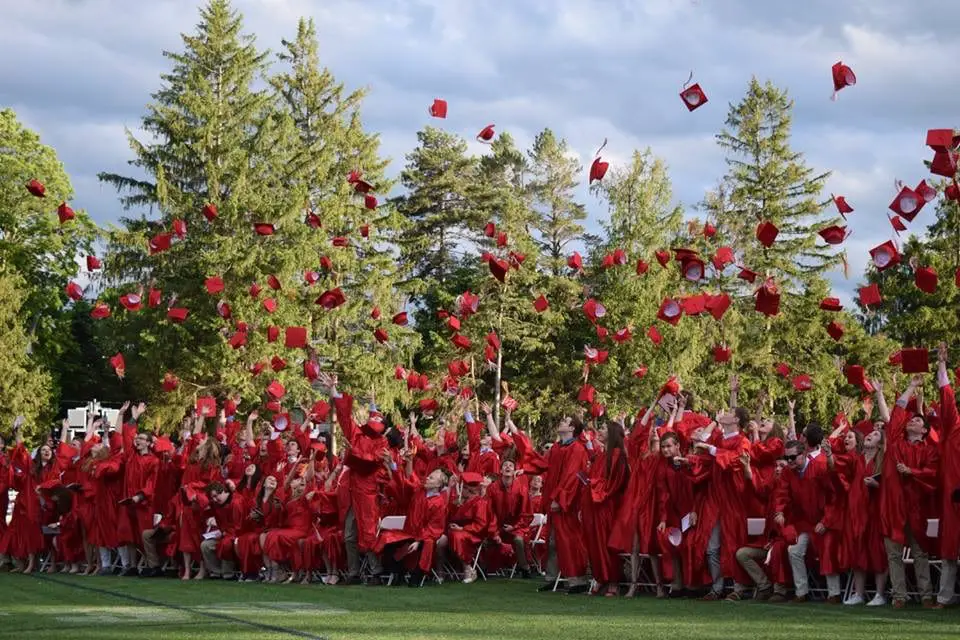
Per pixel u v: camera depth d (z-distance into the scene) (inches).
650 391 1424.7
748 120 1861.5
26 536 617.0
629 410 1425.9
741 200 1824.6
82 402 1916.8
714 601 441.1
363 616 387.5
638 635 332.2
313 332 1437.0
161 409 1334.9
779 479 440.8
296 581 542.3
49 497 626.5
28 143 1726.1
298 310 1390.3
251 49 1569.9
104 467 587.8
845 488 418.9
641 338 1430.9
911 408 424.2
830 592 429.4
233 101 1542.8
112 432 663.1
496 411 1585.9
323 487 561.0
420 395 1563.7
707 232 687.1
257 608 415.5
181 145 1475.1
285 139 1523.1
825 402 1518.2
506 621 371.2
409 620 375.2
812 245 1814.7
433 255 2223.2
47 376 1551.4
